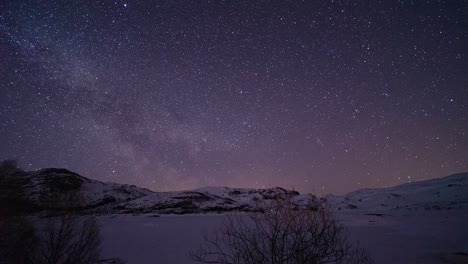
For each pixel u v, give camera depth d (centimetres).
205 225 2289
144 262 1030
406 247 1172
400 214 3000
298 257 381
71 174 6294
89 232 627
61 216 617
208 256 716
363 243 1250
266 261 387
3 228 607
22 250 597
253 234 406
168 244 1363
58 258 580
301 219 397
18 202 670
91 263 644
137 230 2033
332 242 411
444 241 1316
